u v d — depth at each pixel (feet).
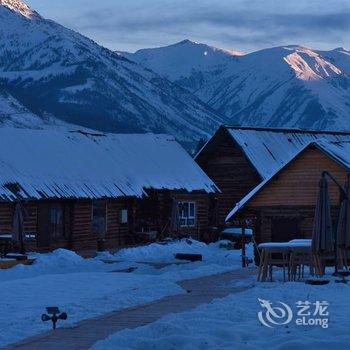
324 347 60.18
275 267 138.00
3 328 75.61
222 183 269.85
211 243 229.66
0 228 187.11
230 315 73.56
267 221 174.09
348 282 101.81
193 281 111.14
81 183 209.56
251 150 267.59
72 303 90.84
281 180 173.37
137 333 65.00
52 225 201.98
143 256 187.11
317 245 109.29
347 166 165.17
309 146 169.37
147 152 249.14
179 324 68.03
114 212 221.05
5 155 201.16
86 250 205.87
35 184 196.24
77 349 62.03
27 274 147.43
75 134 234.99
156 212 235.61
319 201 110.01
